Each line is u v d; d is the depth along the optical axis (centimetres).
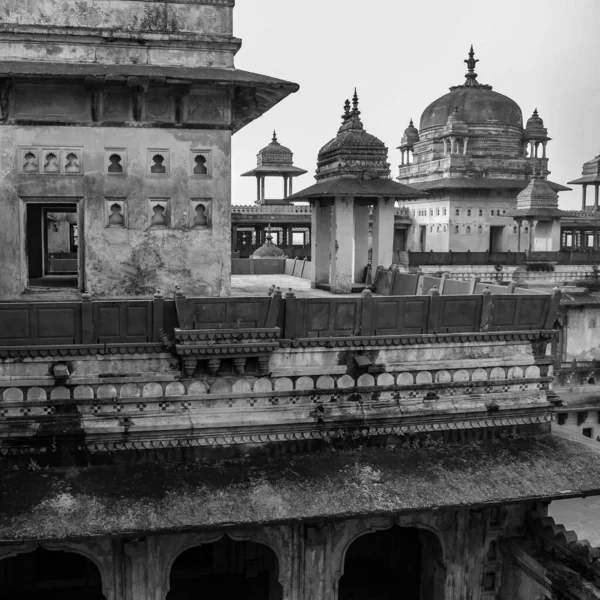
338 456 1026
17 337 944
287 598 1036
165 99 1078
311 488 955
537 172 3684
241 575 1298
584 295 2964
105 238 1091
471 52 4503
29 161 1062
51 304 948
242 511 906
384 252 1725
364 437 1048
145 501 907
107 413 965
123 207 1094
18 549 963
